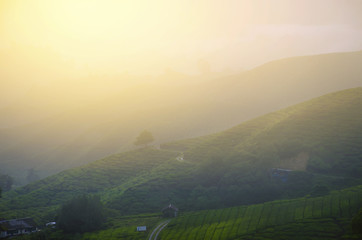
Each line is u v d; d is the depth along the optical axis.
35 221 156.00
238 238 112.25
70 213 143.12
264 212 128.88
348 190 134.38
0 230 138.38
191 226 130.00
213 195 163.12
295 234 107.06
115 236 130.00
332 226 107.44
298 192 149.00
